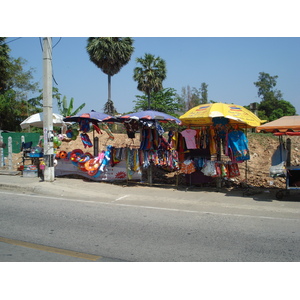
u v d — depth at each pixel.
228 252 4.75
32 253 4.70
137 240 5.30
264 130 8.36
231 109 8.87
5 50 28.39
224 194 9.12
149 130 10.28
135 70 30.66
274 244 5.09
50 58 11.17
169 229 5.93
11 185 10.53
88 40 27.48
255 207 7.66
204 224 6.27
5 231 5.80
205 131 9.60
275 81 56.84
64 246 5.00
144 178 11.75
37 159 12.69
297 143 16.25
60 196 9.36
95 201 8.59
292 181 8.24
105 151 11.16
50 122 11.19
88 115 10.98
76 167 12.00
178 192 9.49
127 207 7.83
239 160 8.95
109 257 4.54
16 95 30.78
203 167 9.50
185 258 4.51
